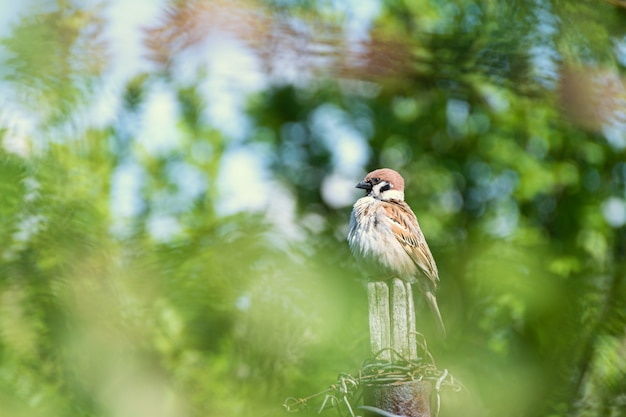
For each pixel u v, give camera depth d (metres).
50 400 9.98
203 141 16.30
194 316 11.77
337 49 7.37
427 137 17.56
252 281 12.27
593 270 13.94
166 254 12.08
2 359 9.84
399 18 13.28
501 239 15.50
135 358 11.05
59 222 10.36
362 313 12.78
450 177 17.31
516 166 16.95
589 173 16.62
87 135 11.27
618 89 7.57
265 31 6.77
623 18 8.38
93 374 10.53
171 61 6.70
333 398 7.55
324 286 12.70
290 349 12.10
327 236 15.88
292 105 17.64
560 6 8.19
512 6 8.20
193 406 11.63
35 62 8.77
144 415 10.84
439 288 15.23
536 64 7.97
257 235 12.87
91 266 10.60
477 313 14.34
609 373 11.64
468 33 8.08
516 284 14.00
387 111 17.41
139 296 11.48
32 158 10.17
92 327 10.44
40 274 10.03
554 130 16.53
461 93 11.20
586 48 8.12
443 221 16.75
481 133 17.19
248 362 11.99
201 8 6.51
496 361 13.52
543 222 16.77
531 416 12.14
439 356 14.12
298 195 17.28
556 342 12.18
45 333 10.04
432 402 7.41
